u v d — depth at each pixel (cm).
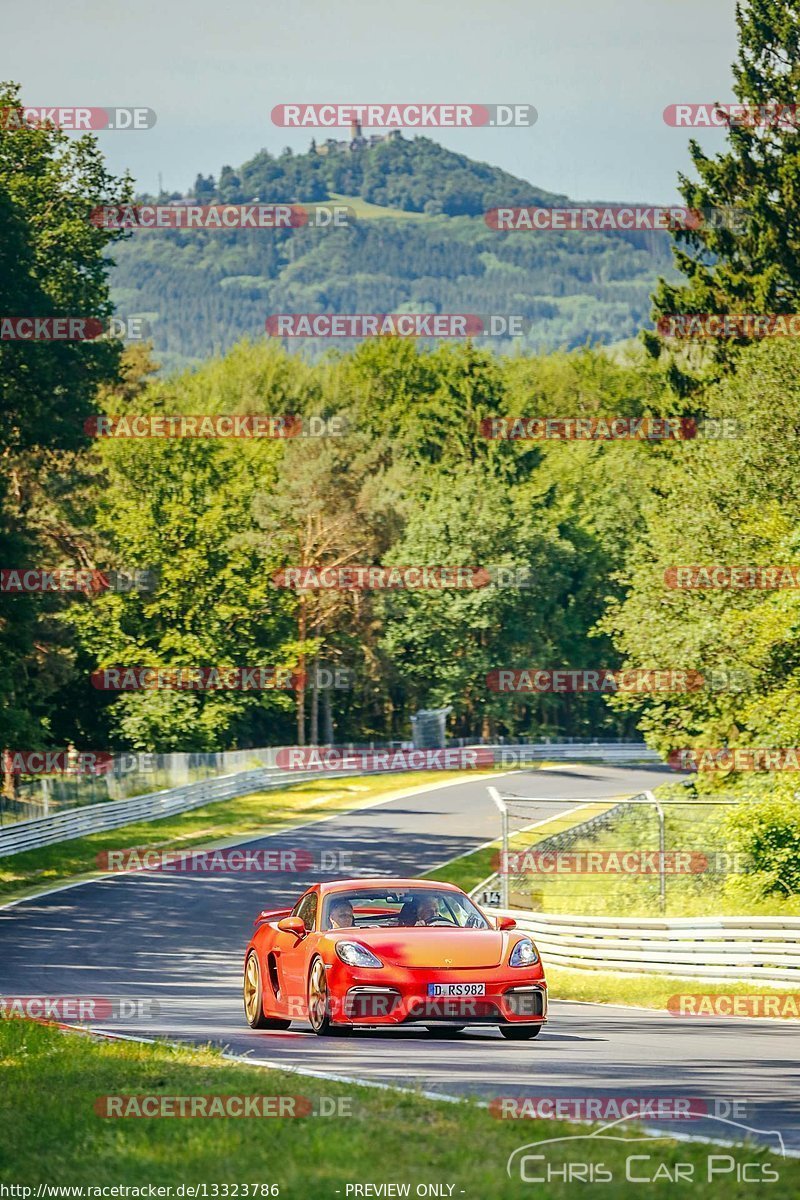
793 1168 1480
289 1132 1647
